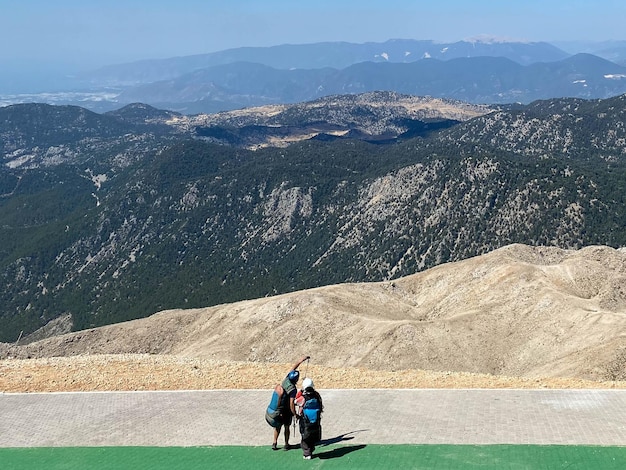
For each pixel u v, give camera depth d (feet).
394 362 192.44
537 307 206.90
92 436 59.67
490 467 47.65
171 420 62.85
